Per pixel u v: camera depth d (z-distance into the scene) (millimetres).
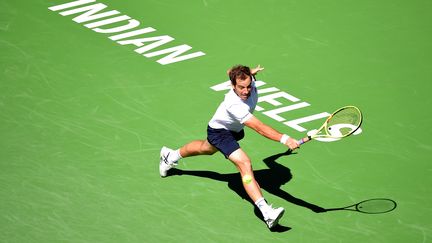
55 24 42812
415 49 41125
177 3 45281
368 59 40156
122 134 33844
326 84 37906
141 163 32031
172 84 37688
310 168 31906
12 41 41094
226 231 28391
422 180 31188
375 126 34594
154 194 30281
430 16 44469
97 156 32375
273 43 41531
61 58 39719
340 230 28500
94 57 39906
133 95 36719
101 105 35906
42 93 36750
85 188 30453
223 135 28359
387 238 28125
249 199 30141
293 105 36188
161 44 41219
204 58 40000
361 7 45281
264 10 44750
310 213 29359
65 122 34594
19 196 29906
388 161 32312
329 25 43344
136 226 28531
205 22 43406
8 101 36031
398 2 45938
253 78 28250
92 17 43625
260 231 28438
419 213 29391
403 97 36875
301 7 45156
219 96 36781
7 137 33438
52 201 29719
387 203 29906
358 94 37125
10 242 27547
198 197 30156
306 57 40250
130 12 44312
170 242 27734
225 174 31531
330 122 28641
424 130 34375
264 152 32906
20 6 44406
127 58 39844
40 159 32125
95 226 28453
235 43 41469
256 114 35406
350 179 31250
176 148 32938
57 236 27891
